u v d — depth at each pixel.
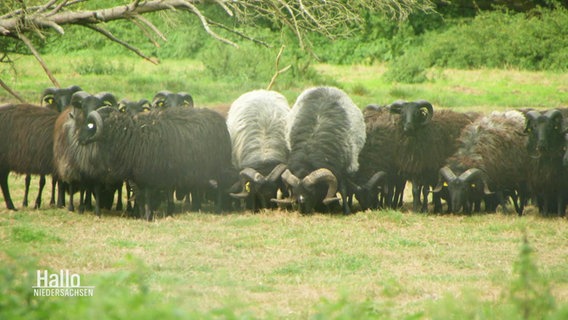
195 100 64.50
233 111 34.38
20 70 82.12
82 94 29.69
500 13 100.69
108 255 23.53
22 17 41.03
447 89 76.62
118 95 65.31
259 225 29.05
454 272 22.69
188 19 99.44
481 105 65.06
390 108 32.94
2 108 31.27
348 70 94.25
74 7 71.88
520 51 92.50
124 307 13.65
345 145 32.97
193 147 30.48
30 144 30.95
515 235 27.67
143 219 30.06
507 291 19.39
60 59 95.94
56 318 13.98
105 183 30.53
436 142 32.91
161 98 37.88
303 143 32.81
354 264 23.38
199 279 21.25
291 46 95.12
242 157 33.22
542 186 31.42
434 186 33.56
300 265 23.17
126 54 102.50
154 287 19.89
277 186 32.31
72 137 29.64
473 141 32.56
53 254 23.44
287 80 77.00
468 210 32.56
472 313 16.62
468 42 94.81
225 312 14.69
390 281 20.23
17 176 38.88
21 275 20.47
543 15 97.25
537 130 30.38
